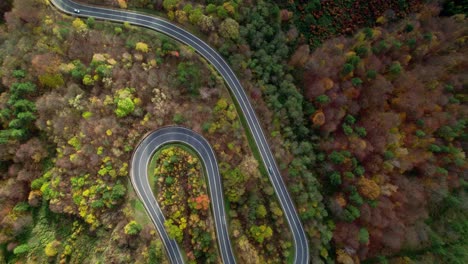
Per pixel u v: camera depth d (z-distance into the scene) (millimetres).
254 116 94062
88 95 81438
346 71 96562
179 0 91312
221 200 85062
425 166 100500
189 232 77062
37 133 80375
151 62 84375
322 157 93312
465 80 111312
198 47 94000
